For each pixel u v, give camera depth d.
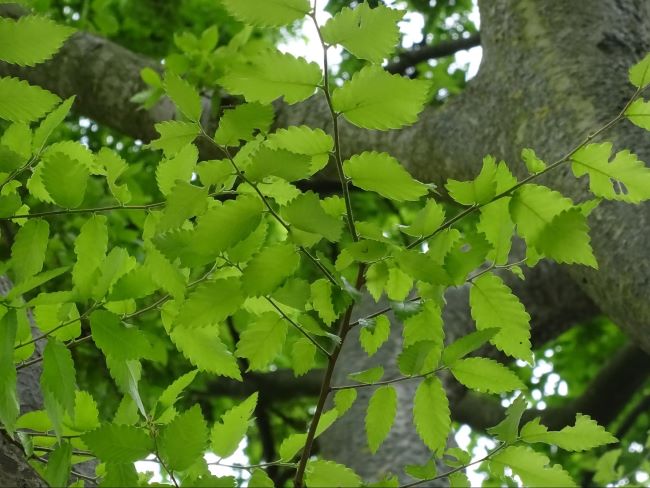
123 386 0.89
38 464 0.93
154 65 2.06
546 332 2.15
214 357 0.91
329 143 0.83
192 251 0.84
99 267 0.86
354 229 0.84
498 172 0.87
